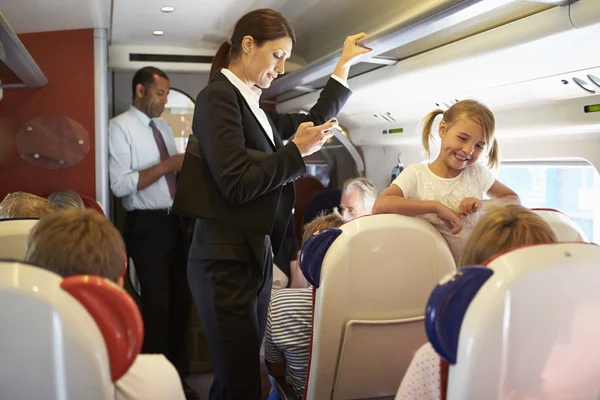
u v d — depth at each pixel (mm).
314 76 2986
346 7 2762
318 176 4449
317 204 3959
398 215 1492
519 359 912
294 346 1961
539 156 2551
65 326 830
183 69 4199
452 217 1591
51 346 843
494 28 2037
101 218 1117
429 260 1507
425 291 1543
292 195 1990
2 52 2381
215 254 1829
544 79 2115
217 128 1722
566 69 1969
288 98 4227
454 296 870
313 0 2744
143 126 3443
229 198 1713
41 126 3631
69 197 2830
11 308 826
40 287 826
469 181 1839
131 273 3967
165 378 1109
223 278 1856
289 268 3469
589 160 2287
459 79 2414
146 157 3402
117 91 4230
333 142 4254
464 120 1711
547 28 1771
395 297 1523
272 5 2906
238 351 1872
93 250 1056
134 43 4078
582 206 3305
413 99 2902
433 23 1856
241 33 1865
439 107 2846
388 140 3604
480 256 1146
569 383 978
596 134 2221
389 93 2955
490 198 1936
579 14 1634
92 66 3648
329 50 3410
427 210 1611
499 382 908
